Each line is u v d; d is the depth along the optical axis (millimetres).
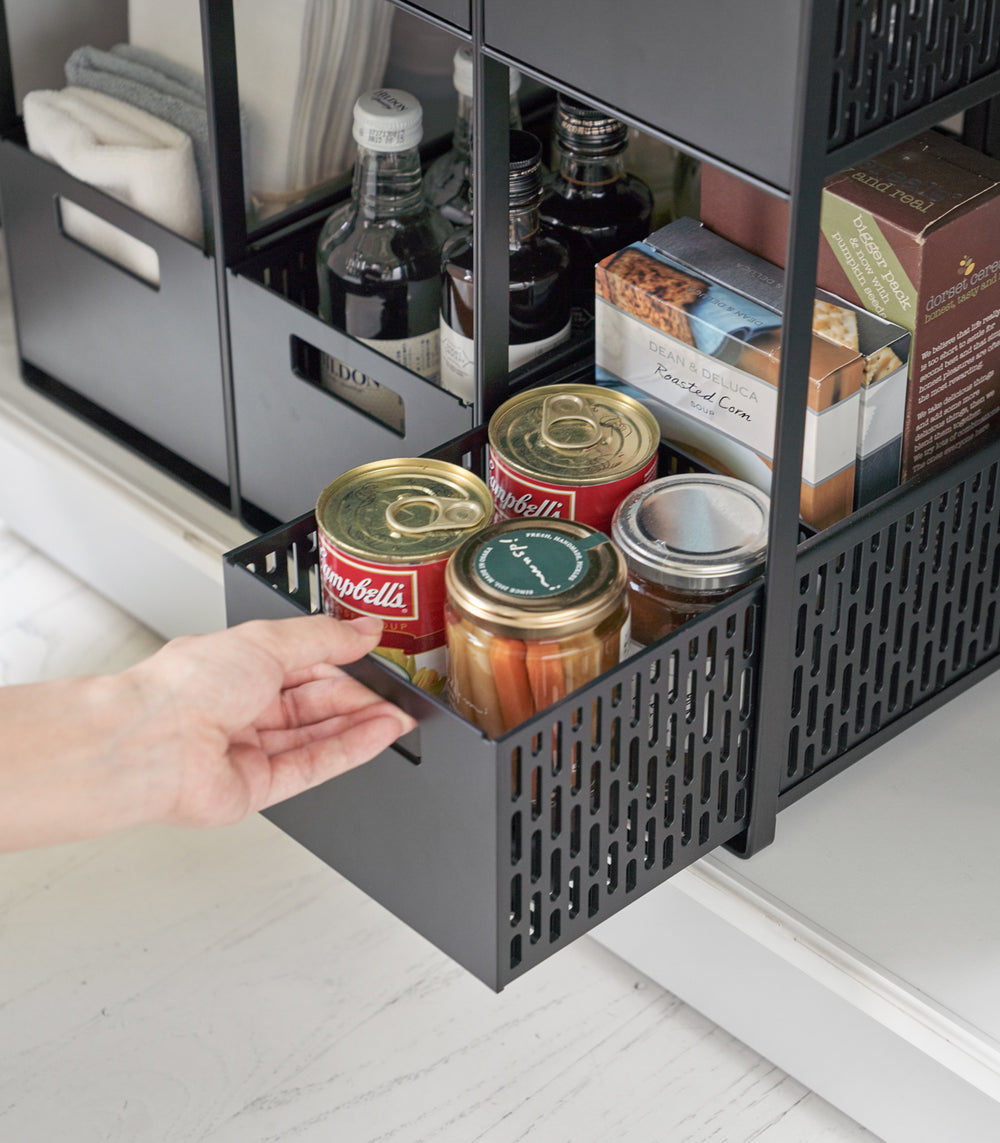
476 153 838
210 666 793
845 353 856
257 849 1135
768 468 890
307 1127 952
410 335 1043
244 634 796
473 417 938
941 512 910
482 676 772
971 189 879
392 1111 961
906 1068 888
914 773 986
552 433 891
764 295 895
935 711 1026
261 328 1036
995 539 969
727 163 704
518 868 759
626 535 836
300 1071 984
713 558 818
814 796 971
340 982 1041
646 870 851
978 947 891
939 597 952
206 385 1119
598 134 1025
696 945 963
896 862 933
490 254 875
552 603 752
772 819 927
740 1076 988
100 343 1188
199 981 1040
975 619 1008
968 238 868
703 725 822
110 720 795
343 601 821
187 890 1104
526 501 869
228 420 1107
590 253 1046
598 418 903
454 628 776
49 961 1055
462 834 752
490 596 755
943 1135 899
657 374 926
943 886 920
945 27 717
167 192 1086
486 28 783
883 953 887
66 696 804
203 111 1103
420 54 1182
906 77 711
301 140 1114
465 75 1039
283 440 1079
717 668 812
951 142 925
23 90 1245
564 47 749
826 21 645
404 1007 1025
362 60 1114
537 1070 987
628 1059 996
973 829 952
